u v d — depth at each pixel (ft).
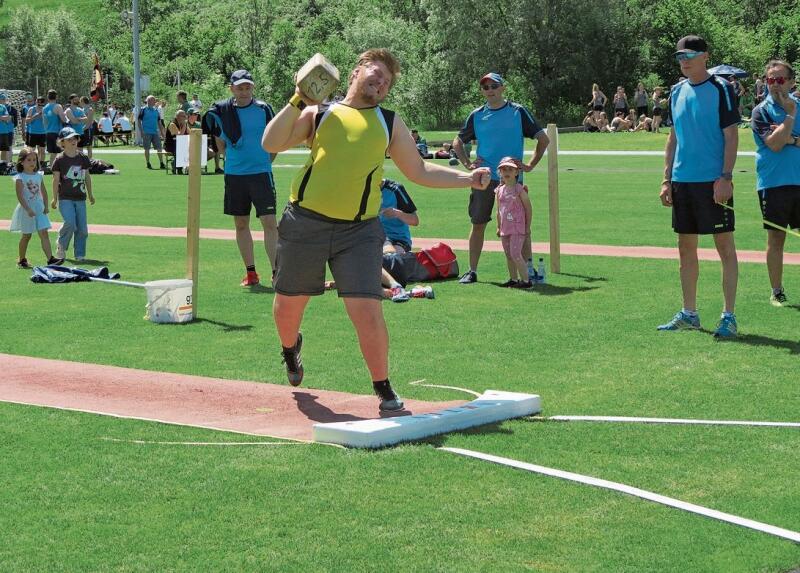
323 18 335.26
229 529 18.42
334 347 33.40
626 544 17.67
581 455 22.30
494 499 19.71
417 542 17.81
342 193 24.95
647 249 55.31
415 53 276.82
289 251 25.73
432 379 29.22
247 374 29.99
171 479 20.97
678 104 34.45
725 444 22.98
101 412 25.89
